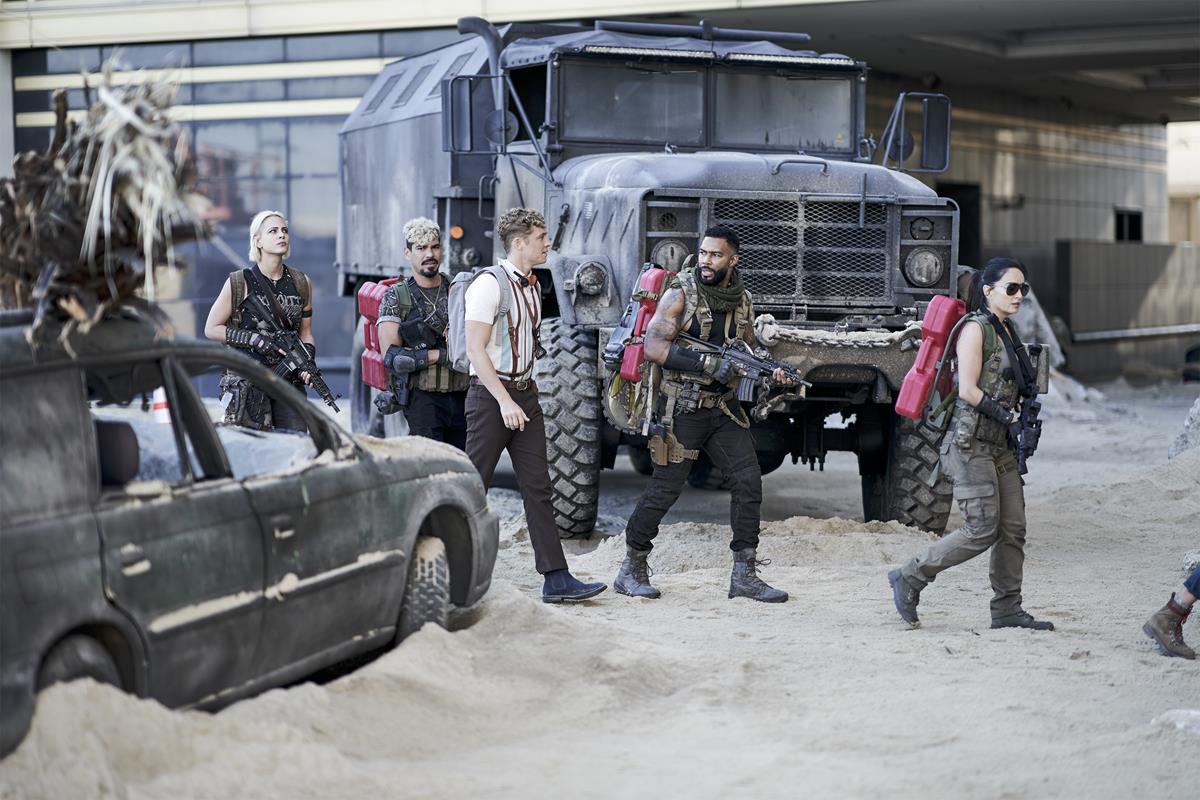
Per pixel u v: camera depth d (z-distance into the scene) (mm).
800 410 13141
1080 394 30000
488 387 9750
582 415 12664
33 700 5398
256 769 5844
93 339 6039
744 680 7969
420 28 28891
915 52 32500
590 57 14023
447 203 15438
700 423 10258
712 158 13023
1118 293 43219
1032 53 32875
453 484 8047
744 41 15242
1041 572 11750
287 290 10789
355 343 18078
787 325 12500
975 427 9312
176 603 6031
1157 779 6422
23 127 31125
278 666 6758
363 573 7176
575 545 12930
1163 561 12320
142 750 5668
